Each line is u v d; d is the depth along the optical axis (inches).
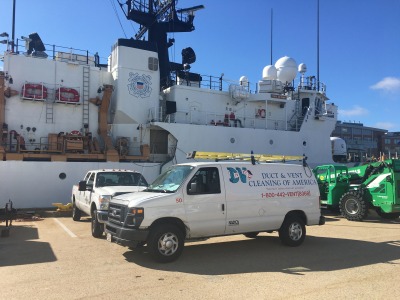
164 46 908.0
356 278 237.5
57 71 721.6
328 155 931.3
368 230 449.7
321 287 218.4
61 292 210.7
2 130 645.9
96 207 389.1
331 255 305.9
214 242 363.9
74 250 326.3
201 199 295.0
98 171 453.7
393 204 532.7
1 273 251.6
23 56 695.7
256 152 818.2
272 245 348.5
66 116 719.1
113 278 238.7
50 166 649.0
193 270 258.1
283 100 888.9
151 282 229.8
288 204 338.0
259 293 207.8
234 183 313.0
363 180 596.1
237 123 850.8
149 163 717.3
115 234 286.0
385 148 3447.3
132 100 753.6
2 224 495.2
